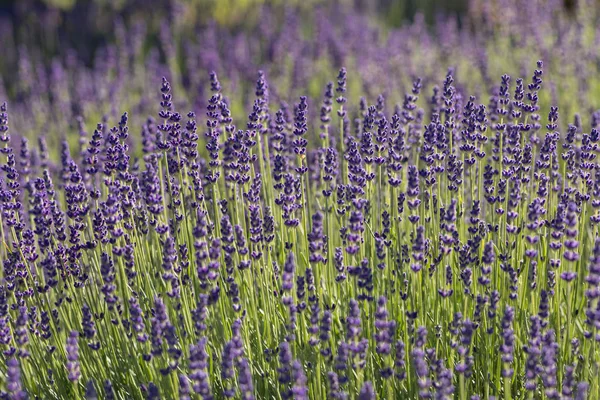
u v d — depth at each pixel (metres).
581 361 4.87
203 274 4.60
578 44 11.43
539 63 5.52
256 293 5.37
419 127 6.98
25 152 6.73
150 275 5.65
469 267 5.15
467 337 4.25
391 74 11.95
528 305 5.26
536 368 4.29
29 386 4.80
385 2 19.22
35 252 5.40
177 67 14.33
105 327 5.12
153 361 4.71
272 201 6.14
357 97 11.10
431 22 18.28
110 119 11.21
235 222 6.00
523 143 5.73
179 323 4.71
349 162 5.67
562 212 4.75
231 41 14.75
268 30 15.43
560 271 5.22
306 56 13.52
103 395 4.91
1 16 20.48
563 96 9.77
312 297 4.88
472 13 15.30
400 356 4.25
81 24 18.44
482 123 5.64
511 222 5.07
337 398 4.05
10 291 5.17
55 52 17.98
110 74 14.09
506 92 5.84
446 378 3.97
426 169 5.35
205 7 17.61
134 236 5.46
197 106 11.22
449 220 4.86
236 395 4.60
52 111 12.47
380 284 5.07
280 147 6.33
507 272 5.02
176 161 5.90
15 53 17.89
